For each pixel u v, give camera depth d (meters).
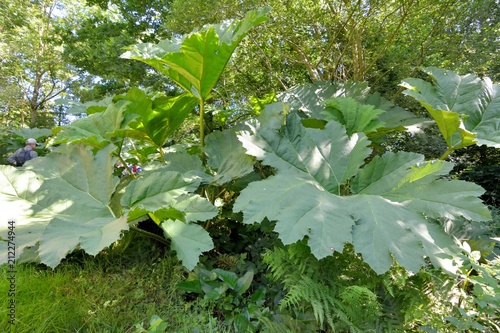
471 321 1.23
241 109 3.46
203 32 2.05
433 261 1.32
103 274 2.04
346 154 1.95
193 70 2.31
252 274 1.85
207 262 2.15
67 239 1.42
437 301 1.50
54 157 2.00
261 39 5.06
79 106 2.80
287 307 1.65
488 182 5.26
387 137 4.79
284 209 1.54
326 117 2.54
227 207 2.61
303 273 1.66
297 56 5.70
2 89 11.85
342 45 5.53
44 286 1.69
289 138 1.99
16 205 1.65
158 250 2.35
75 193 1.86
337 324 1.44
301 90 3.56
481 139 2.09
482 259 1.79
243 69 5.52
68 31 10.77
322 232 1.41
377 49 5.43
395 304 1.54
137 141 3.37
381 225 1.45
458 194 1.54
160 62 2.36
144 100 2.41
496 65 5.32
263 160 1.87
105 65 8.25
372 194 1.76
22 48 12.50
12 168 1.78
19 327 1.35
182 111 2.72
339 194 1.81
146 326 1.57
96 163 1.96
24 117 14.75
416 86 2.40
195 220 1.68
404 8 4.54
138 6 9.53
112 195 1.92
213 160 2.34
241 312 1.69
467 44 4.98
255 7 4.29
